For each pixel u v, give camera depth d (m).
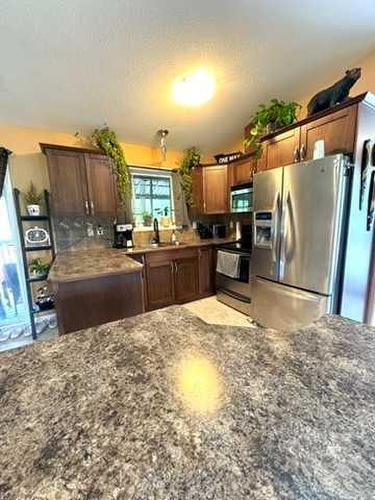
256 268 2.58
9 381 0.63
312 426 0.47
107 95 2.45
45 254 2.89
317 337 0.82
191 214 4.00
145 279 3.08
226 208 3.71
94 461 0.41
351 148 1.79
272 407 0.52
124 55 2.03
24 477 0.39
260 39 2.04
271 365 0.67
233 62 2.24
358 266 2.01
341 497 0.35
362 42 2.17
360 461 0.40
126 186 3.08
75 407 0.54
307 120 2.09
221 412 0.51
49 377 0.64
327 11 1.85
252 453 0.42
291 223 2.12
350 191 1.83
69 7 1.63
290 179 2.09
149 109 2.75
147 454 0.42
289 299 2.21
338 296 1.96
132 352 0.75
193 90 2.49
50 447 0.44
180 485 0.37
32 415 0.52
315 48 2.19
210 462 0.40
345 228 1.87
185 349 0.76
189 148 3.71
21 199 2.72
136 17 1.75
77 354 0.75
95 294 1.79
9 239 2.79
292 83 2.60
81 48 1.91
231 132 3.51
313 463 0.40
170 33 1.90
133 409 0.52
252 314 2.73
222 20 1.84
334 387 0.58
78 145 2.96
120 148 2.97
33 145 2.73
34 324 2.65
